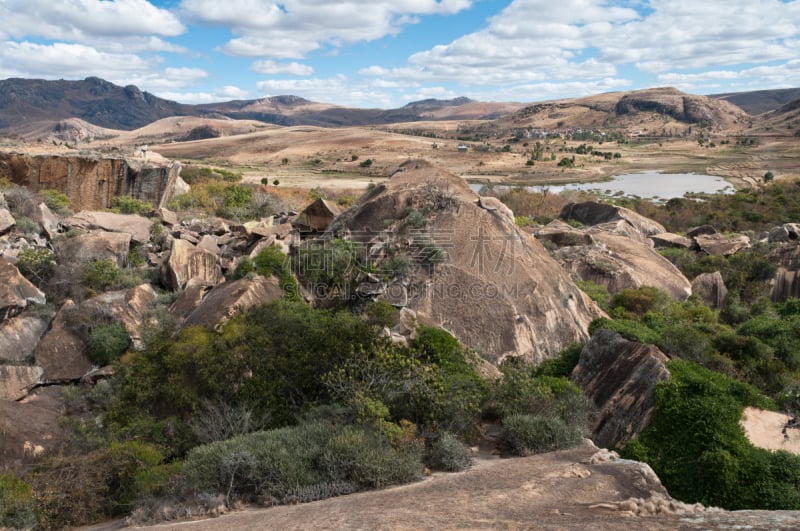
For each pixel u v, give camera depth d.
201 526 7.15
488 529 5.78
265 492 8.45
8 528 8.23
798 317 19.36
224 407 11.62
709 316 21.38
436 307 18.08
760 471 9.26
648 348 12.64
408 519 6.33
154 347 13.44
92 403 14.43
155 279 22.78
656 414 10.75
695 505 6.35
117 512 9.30
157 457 10.30
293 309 15.03
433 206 21.64
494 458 10.00
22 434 11.77
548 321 18.27
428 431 10.52
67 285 19.84
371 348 12.41
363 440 9.20
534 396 11.65
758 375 14.77
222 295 17.27
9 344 15.75
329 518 6.70
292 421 11.63
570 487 7.37
